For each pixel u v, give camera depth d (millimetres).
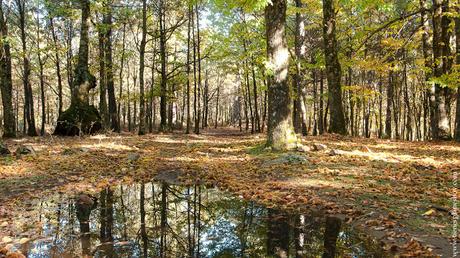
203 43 30516
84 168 8891
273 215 5289
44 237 4488
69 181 7633
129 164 9477
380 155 9656
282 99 10078
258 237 4430
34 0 23375
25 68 23938
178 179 7977
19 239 4406
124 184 7594
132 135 20141
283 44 10023
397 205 5316
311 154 9727
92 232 4707
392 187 6344
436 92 14266
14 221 5113
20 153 10641
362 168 7957
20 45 26969
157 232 4711
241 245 4184
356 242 4152
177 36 28141
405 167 7980
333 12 15203
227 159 10141
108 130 20422
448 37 13852
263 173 7867
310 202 5691
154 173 8539
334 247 4035
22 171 8312
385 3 12695
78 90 17750
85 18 17984
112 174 8414
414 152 10305
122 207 5914
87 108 17812
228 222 5051
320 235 4430
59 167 8875
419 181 6742
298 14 18766
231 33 23547
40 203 6074
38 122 49812
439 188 6215
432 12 13602
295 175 7418
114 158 10297
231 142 15516
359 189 6234
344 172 7578
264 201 6012
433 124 15172
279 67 10047
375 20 19516
